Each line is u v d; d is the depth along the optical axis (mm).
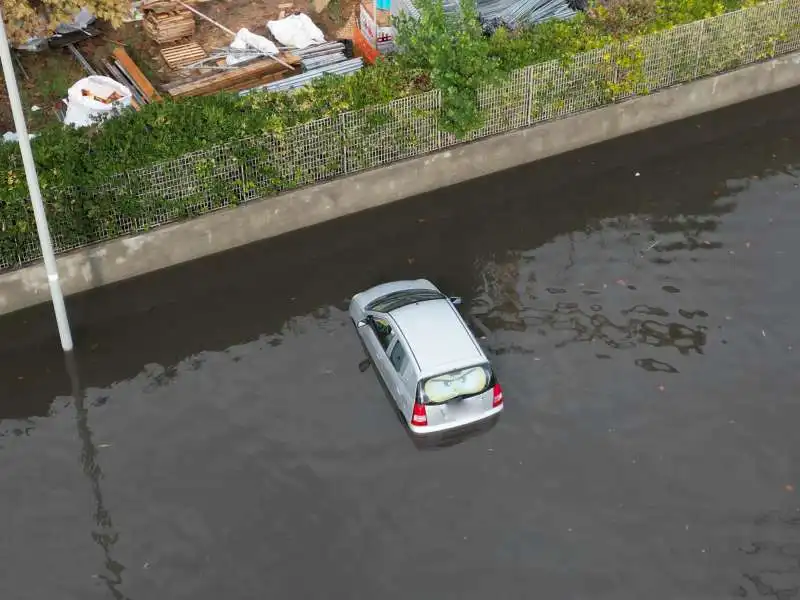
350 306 18500
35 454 16031
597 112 22594
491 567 14070
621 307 18594
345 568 14141
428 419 15680
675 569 13953
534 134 22125
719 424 16172
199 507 15102
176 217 19578
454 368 15555
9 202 17703
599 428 16188
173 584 13984
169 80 23547
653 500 14977
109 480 15570
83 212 18562
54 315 18734
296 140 19844
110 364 17750
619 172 22172
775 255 19656
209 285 19422
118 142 18938
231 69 23594
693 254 19781
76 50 24344
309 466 15727
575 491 15156
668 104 23391
